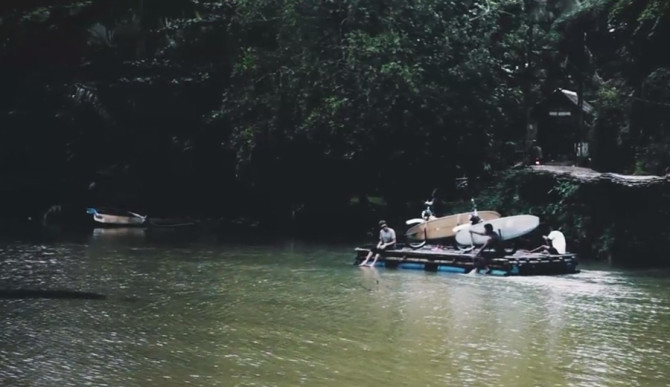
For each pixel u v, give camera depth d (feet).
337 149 98.53
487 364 40.70
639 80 101.45
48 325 47.57
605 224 82.23
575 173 86.53
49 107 122.52
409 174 100.53
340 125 95.04
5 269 69.77
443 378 38.06
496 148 102.68
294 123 99.71
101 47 119.55
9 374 37.35
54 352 41.42
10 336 44.65
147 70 117.91
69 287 61.16
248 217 124.67
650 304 57.67
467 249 76.48
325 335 46.57
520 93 104.22
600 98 107.55
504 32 105.29
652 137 97.81
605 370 39.93
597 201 82.58
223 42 114.52
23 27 91.09
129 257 80.38
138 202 123.95
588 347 44.47
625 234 80.48
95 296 57.57
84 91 119.55
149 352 41.93
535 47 112.88
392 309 54.70
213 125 118.01
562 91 120.78
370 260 77.77
